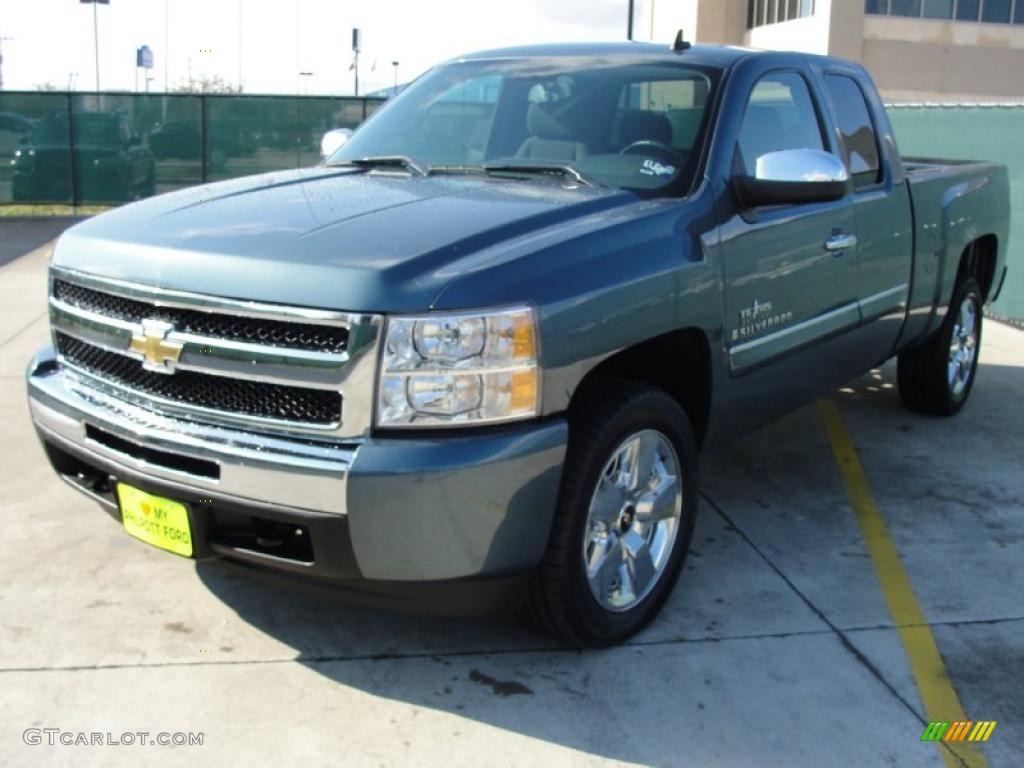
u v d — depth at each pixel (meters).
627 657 3.57
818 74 4.82
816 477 5.40
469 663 3.50
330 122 19.62
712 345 3.80
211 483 3.06
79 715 3.15
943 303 5.92
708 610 3.92
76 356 3.63
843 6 35.62
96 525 4.48
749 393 4.15
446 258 3.05
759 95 4.34
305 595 3.91
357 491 2.87
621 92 4.32
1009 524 4.83
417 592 3.04
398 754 3.03
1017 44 37.50
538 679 3.42
